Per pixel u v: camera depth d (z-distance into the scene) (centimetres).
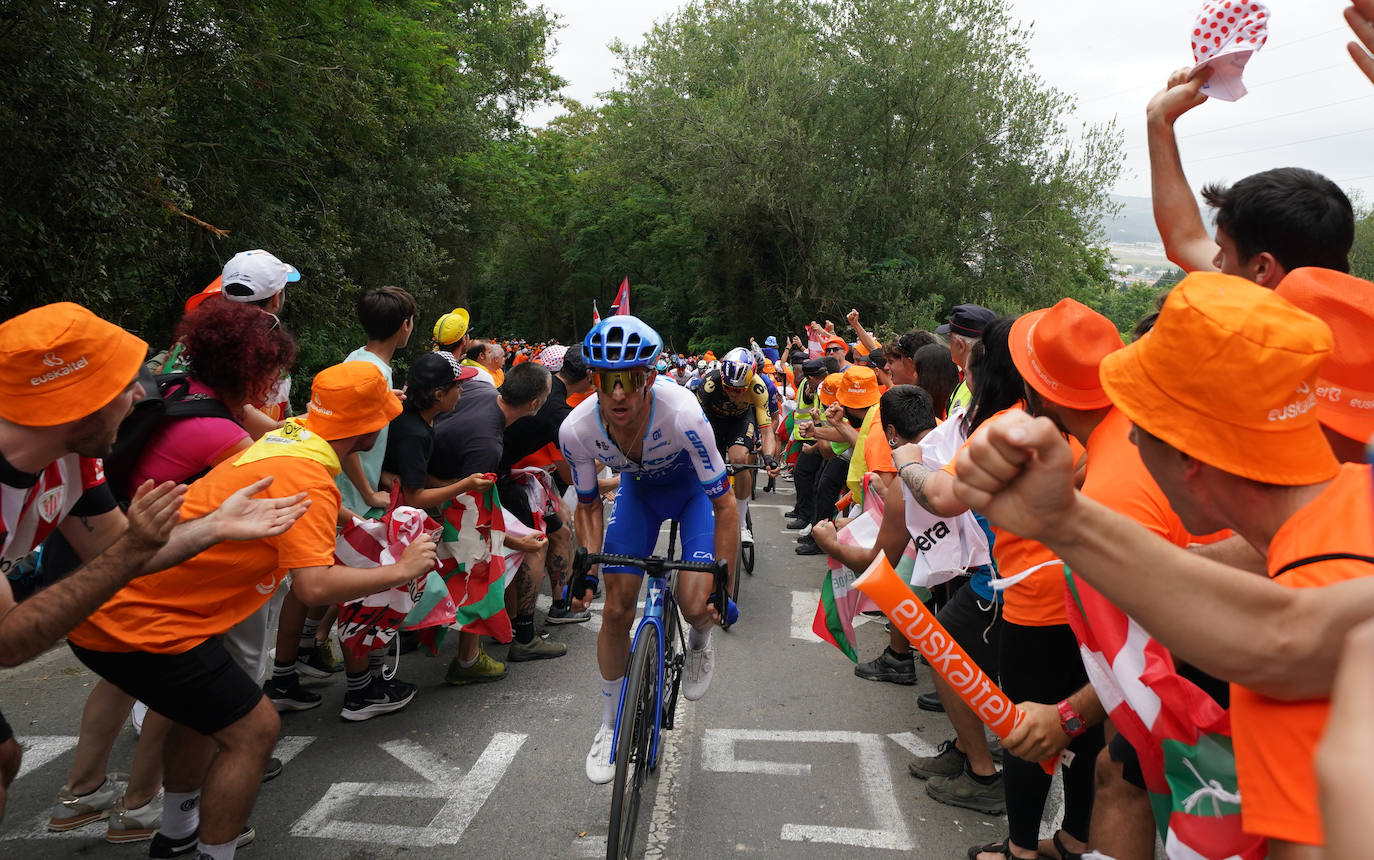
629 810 280
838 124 2756
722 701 428
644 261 4481
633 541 340
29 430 184
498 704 423
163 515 174
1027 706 202
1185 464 111
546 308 5328
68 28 823
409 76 1814
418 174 2067
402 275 1922
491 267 4706
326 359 1691
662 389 312
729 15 3177
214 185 1280
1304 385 102
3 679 427
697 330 3622
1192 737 155
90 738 296
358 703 399
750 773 352
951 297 2686
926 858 291
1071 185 2694
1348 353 137
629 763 282
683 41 3147
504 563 436
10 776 210
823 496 717
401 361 2286
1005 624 257
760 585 655
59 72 793
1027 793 262
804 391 841
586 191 4275
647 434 312
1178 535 178
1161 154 248
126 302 1180
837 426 484
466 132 2195
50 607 170
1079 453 240
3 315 859
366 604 372
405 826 308
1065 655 246
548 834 304
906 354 460
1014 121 2686
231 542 236
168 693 230
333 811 318
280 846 294
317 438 273
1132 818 207
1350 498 104
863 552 342
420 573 268
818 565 722
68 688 418
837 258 2716
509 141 3259
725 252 3228
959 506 231
